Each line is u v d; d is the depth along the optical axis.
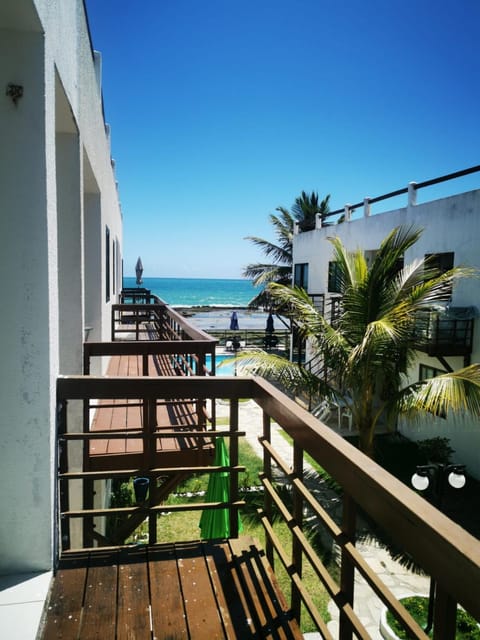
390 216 11.64
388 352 7.48
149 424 2.47
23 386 2.09
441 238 9.87
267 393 2.29
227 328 31.39
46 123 2.07
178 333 5.80
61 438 2.35
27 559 2.15
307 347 16.33
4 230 2.04
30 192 2.05
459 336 9.20
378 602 5.27
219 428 11.65
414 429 10.81
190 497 8.02
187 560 2.37
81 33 3.77
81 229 3.66
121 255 17.89
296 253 17.91
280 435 11.37
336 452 1.50
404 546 1.12
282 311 18.34
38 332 2.09
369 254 12.92
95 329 5.99
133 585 2.16
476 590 0.88
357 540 6.65
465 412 9.04
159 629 1.89
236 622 1.93
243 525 6.88
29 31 2.02
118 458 3.84
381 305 7.75
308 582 5.49
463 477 5.42
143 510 2.48
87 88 4.36
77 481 4.06
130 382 2.42
